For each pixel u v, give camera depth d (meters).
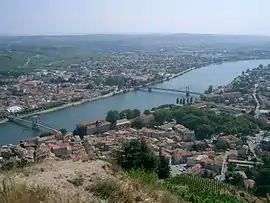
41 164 13.19
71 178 11.23
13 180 9.23
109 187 10.26
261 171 52.47
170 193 12.76
